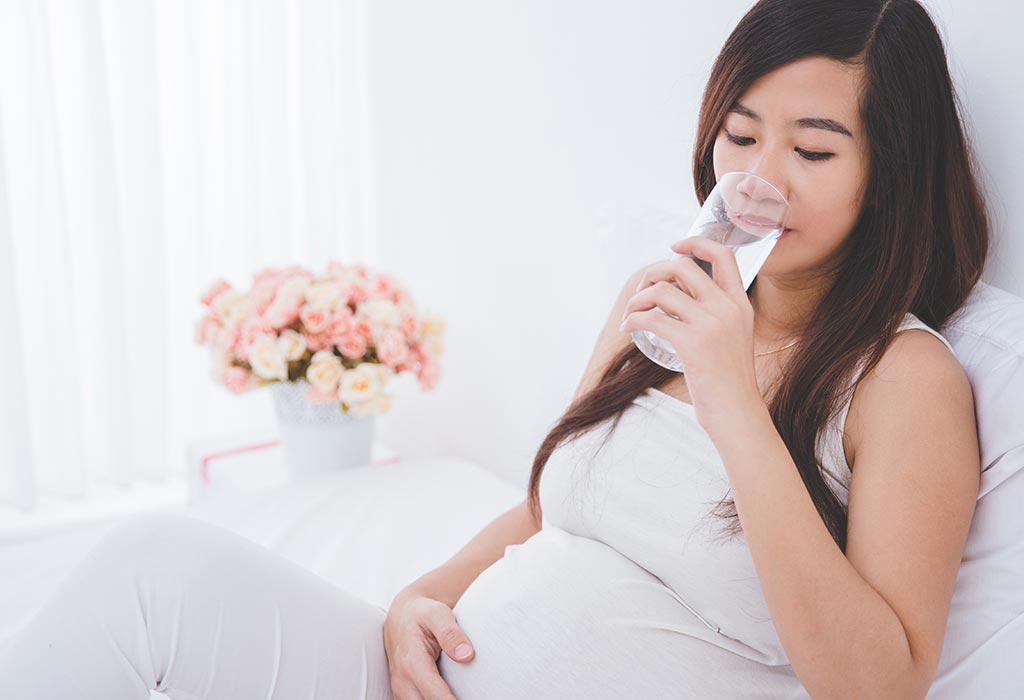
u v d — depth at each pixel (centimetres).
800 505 87
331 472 213
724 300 87
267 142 281
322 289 208
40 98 250
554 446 124
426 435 274
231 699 107
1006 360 100
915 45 101
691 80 166
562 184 204
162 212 267
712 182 115
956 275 110
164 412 278
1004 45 117
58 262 258
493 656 108
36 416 267
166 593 105
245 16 270
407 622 116
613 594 106
